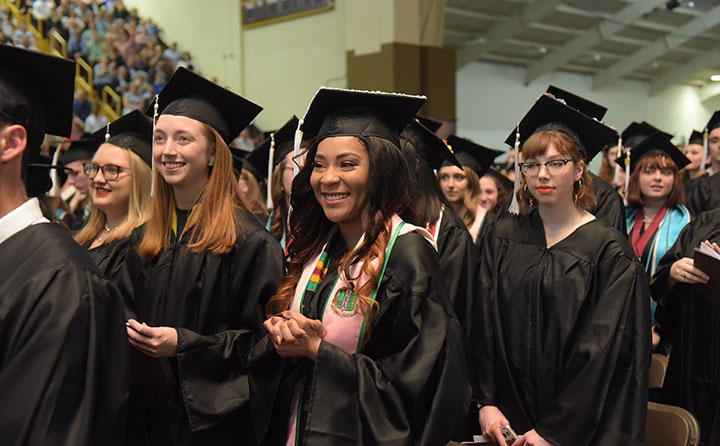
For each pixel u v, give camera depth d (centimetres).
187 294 220
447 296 183
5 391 117
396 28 1314
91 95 1470
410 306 171
